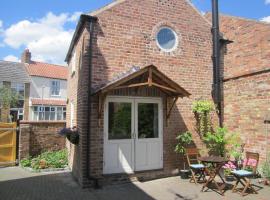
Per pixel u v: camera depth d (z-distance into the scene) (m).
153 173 9.41
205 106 10.08
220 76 10.83
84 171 8.48
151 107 9.74
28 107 33.75
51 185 8.74
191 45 10.51
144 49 9.63
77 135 9.21
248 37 11.36
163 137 9.78
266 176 8.60
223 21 12.84
